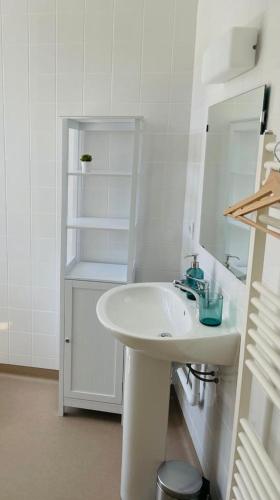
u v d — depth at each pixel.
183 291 1.90
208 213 1.87
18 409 2.41
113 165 2.43
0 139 2.48
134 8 2.23
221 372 1.63
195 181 2.17
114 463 2.01
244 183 1.39
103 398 2.31
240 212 1.08
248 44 1.30
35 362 2.77
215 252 1.74
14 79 2.39
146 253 2.51
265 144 1.07
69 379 2.32
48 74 2.36
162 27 2.24
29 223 2.58
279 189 0.91
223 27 1.70
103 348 2.25
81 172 2.17
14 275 2.67
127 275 2.17
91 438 2.18
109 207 2.48
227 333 1.43
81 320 2.23
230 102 1.55
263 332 1.04
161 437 1.75
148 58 2.28
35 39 2.33
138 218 2.47
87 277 2.21
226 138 1.60
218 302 1.53
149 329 1.87
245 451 1.16
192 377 1.95
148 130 2.36
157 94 2.31
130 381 1.71
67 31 2.29
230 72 1.42
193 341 1.40
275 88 1.16
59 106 2.40
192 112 2.29
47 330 2.71
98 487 1.86
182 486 1.56
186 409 2.27
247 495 1.10
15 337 2.75
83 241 2.54
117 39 2.28
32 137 2.45
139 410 1.71
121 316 1.88
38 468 1.95
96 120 2.20
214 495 1.68
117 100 2.35
